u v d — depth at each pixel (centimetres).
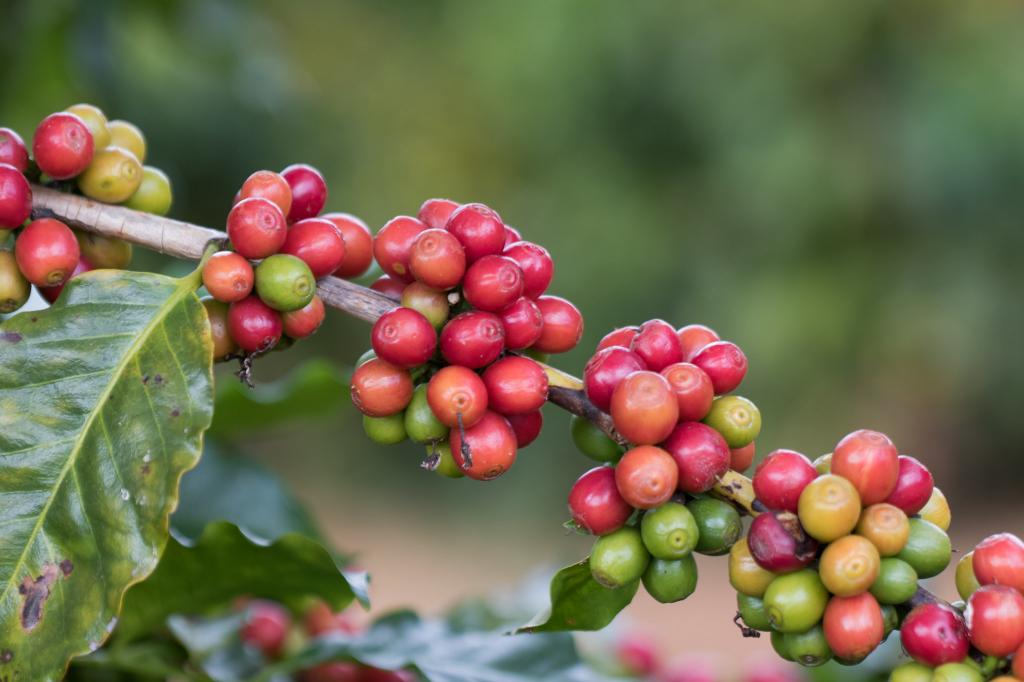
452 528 1262
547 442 1270
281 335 173
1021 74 1133
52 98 485
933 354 1173
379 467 1322
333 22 1415
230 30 519
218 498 259
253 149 1073
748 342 1190
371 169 1362
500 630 253
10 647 151
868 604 147
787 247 1197
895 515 150
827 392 1197
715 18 1227
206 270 160
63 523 155
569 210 1291
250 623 242
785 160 1175
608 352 161
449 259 158
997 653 144
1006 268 1159
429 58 1410
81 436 158
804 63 1194
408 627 223
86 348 161
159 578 205
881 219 1177
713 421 163
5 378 158
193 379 159
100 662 211
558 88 1301
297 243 165
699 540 160
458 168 1373
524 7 1333
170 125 972
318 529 263
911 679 148
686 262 1237
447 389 155
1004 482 1248
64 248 163
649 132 1268
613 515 156
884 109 1169
